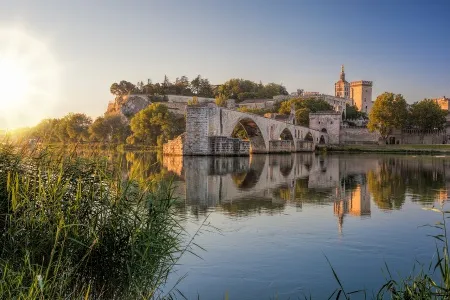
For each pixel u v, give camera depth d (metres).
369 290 10.74
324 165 59.72
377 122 129.88
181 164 57.09
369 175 43.03
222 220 18.75
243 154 85.31
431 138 148.12
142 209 10.88
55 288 8.45
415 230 17.11
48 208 9.63
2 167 10.38
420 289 8.20
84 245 9.00
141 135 115.38
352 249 14.31
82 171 10.80
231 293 10.52
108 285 9.70
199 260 12.98
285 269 12.26
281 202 24.16
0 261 8.66
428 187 32.28
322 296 10.37
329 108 173.25
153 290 9.62
